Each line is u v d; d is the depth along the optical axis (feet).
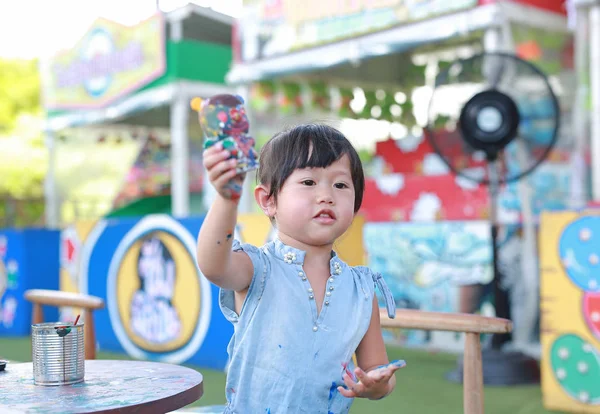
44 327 5.49
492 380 13.97
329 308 5.06
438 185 19.27
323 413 4.93
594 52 16.55
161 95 28.48
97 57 31.83
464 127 14.73
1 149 61.46
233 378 5.09
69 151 37.91
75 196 42.93
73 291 20.04
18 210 48.70
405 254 19.36
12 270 23.47
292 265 5.09
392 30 19.67
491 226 15.06
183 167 28.37
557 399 12.10
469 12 17.67
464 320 6.46
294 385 4.86
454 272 18.33
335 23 21.16
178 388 5.26
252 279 5.00
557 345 12.11
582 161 18.80
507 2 17.40
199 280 16.39
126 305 18.29
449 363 16.56
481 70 15.01
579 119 18.45
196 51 28.71
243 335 5.03
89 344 8.83
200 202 35.58
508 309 16.22
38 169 61.05
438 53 28.53
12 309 23.32
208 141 4.30
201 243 4.57
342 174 5.06
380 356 5.34
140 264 17.88
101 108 31.86
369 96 28.48
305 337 4.93
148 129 39.14
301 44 22.21
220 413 6.97
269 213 5.23
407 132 29.81
